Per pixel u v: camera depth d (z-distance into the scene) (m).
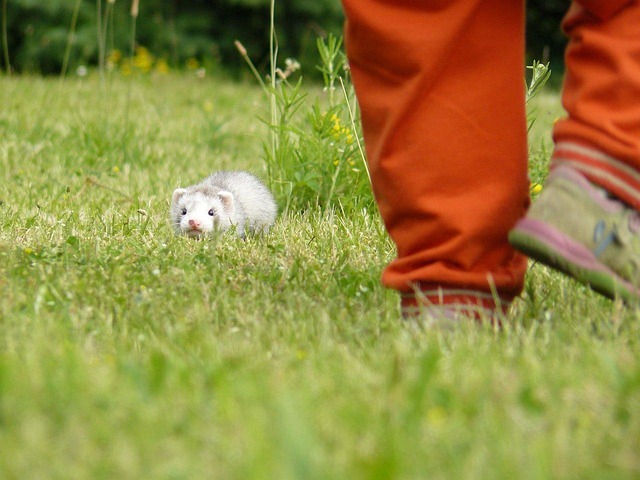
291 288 3.75
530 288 3.54
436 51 2.84
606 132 2.80
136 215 5.63
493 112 2.94
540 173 6.03
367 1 2.88
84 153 8.12
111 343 2.96
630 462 1.97
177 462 1.94
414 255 3.06
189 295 3.59
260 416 2.13
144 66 17.83
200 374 2.49
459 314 3.04
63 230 4.89
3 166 7.39
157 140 9.23
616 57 2.78
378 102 2.97
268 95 6.88
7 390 2.28
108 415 2.18
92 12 19.11
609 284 2.87
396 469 1.83
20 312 3.27
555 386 2.43
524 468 1.94
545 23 20.38
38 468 1.92
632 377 2.40
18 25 19.05
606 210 2.83
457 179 2.96
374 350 2.84
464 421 2.20
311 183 5.95
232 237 4.96
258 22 19.81
